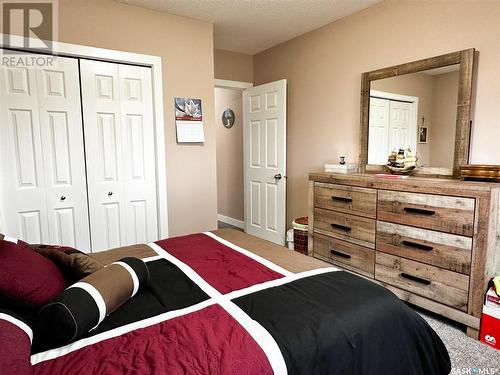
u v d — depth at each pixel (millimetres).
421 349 1256
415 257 2168
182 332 1012
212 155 3355
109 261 1640
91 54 2617
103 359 884
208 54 3238
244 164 4512
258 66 4367
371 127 2934
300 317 1096
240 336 988
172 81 3047
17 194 2479
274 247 1897
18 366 737
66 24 2510
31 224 2549
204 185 3334
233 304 1187
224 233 2236
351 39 3092
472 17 2229
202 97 3236
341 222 2682
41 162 2551
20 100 2439
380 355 1123
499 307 1804
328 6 2896
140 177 2998
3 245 1126
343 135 3258
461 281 1939
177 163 3150
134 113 2910
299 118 3791
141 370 836
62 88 2582
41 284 1070
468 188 1865
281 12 3021
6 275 993
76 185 2703
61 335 941
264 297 1234
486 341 1868
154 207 3094
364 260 2520
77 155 2688
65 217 2680
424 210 2092
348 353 1051
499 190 1829
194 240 2047
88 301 1013
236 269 1534
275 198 4031
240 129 4887
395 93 2715
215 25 3330
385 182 2316
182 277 1447
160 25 2945
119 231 2934
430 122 2465
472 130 2277
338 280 1398
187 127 3156
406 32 2629
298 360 954
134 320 1095
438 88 2410
